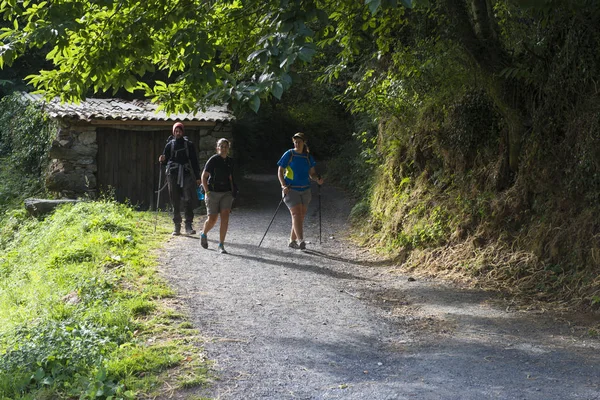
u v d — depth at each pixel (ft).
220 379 16.61
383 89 39.68
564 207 27.99
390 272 31.73
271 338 20.38
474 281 28.48
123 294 24.25
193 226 42.98
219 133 53.78
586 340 20.44
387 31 35.19
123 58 24.17
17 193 57.47
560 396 15.44
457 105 34.09
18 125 66.54
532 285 26.73
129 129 52.95
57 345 17.95
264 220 46.21
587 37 27.09
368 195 45.65
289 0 18.26
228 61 25.73
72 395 15.62
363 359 18.67
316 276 29.91
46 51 83.76
